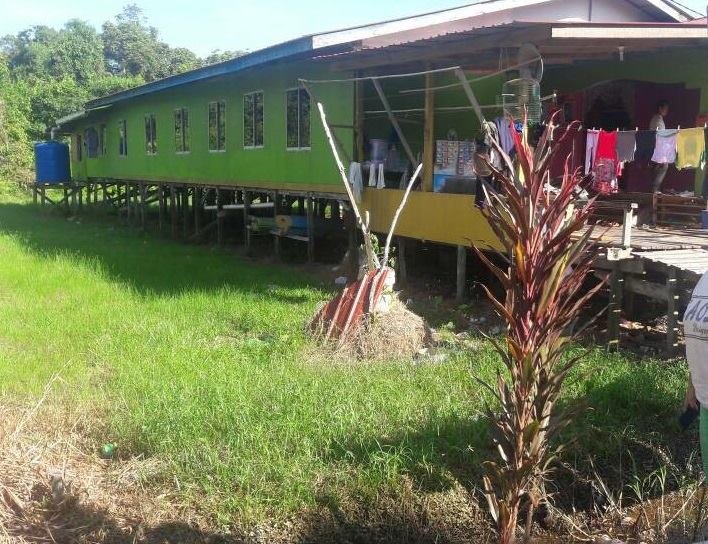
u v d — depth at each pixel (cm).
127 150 2342
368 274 820
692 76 1041
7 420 549
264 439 521
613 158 915
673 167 1092
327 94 1311
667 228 945
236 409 566
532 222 330
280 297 1045
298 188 1421
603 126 1128
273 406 579
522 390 348
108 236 1912
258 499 459
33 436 527
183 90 1920
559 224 335
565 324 348
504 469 367
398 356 765
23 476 474
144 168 2208
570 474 528
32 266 1238
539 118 838
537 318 338
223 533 438
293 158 1437
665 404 596
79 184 2764
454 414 568
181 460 498
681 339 785
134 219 2302
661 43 851
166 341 783
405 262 1230
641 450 551
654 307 877
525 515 495
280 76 1462
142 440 530
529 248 331
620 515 488
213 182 1777
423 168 1109
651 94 1085
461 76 922
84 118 2639
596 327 860
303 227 1441
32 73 5647
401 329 783
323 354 764
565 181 334
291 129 1440
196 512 455
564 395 602
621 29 802
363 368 707
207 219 2111
